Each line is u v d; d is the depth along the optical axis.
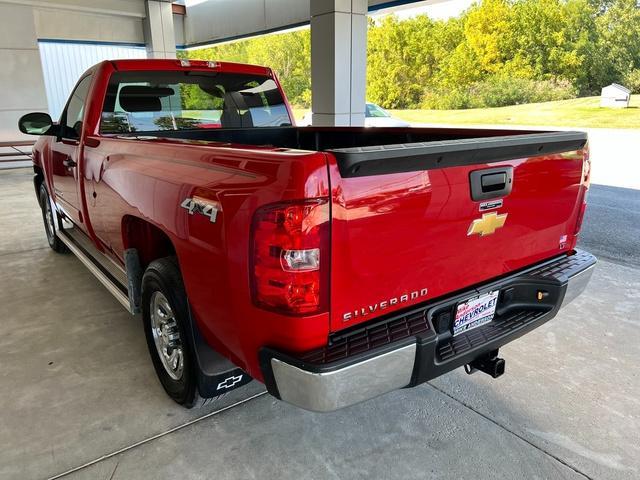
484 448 2.24
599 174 9.95
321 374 1.56
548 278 2.24
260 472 2.09
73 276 4.46
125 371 2.88
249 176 1.65
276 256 1.55
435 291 1.92
